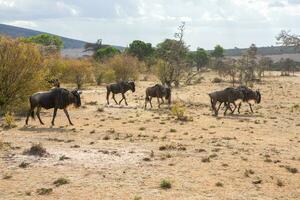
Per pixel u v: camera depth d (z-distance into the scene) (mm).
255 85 75688
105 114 32125
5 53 30406
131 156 17500
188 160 17125
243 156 18312
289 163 17297
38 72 31812
